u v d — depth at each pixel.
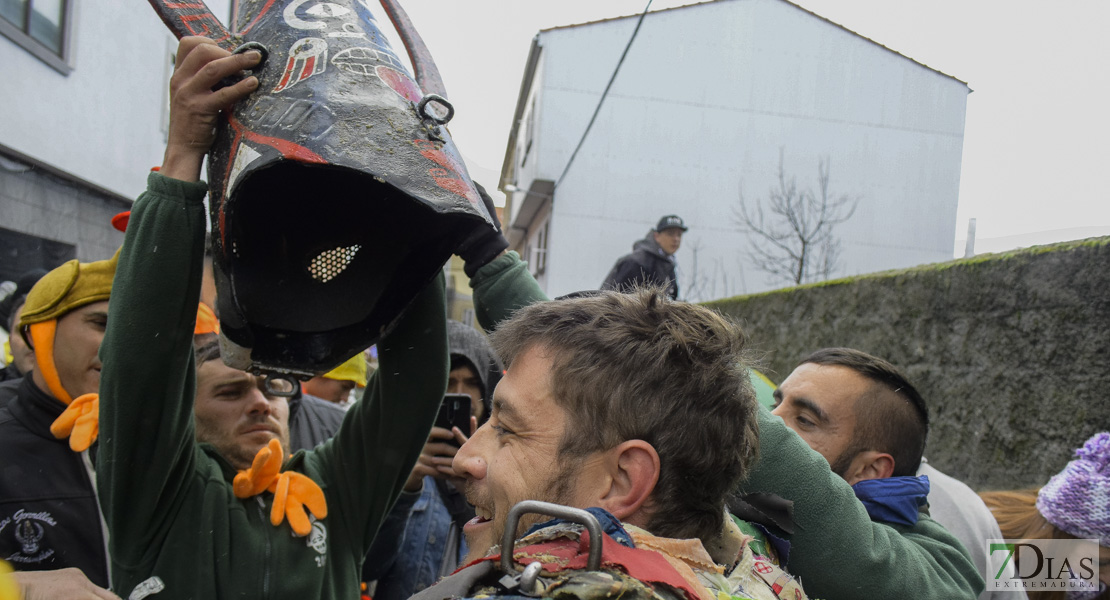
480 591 0.74
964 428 3.21
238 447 1.42
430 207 0.83
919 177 14.55
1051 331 2.85
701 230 14.48
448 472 1.77
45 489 1.45
